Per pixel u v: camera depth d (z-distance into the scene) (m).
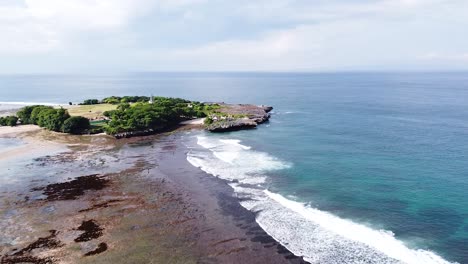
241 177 46.81
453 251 27.52
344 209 36.00
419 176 45.53
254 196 39.97
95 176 47.91
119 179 46.53
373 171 48.16
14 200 39.38
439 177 44.91
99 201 38.94
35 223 33.50
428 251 27.59
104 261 26.83
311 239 29.88
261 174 47.94
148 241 29.94
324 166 51.06
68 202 38.75
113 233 31.42
